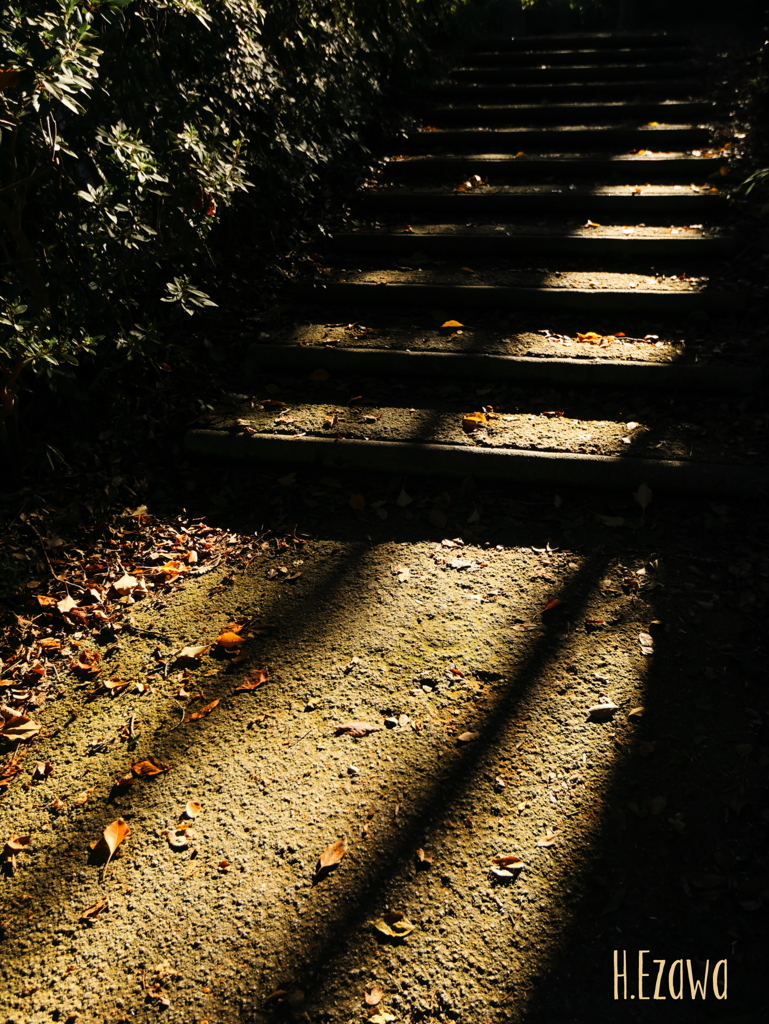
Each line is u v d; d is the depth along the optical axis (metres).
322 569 2.92
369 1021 1.57
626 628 2.54
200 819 2.02
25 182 2.79
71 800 2.10
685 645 2.46
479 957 1.67
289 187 4.89
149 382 3.79
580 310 4.29
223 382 3.93
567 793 2.02
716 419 3.48
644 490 3.09
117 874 1.90
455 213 5.42
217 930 1.76
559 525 3.07
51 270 3.17
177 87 3.65
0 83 2.22
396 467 3.38
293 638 2.60
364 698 2.35
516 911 1.76
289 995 1.63
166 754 2.22
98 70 3.19
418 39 7.14
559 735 2.18
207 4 3.80
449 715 2.27
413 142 6.34
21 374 3.27
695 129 5.91
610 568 2.81
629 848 1.88
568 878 1.82
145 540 3.10
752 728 2.17
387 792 2.05
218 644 2.59
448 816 1.98
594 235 4.80
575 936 1.71
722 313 4.11
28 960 1.73
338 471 3.44
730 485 3.06
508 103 7.03
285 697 2.38
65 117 3.11
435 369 3.92
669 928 1.71
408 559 2.94
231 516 3.25
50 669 2.55
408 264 4.85
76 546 3.04
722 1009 1.57
